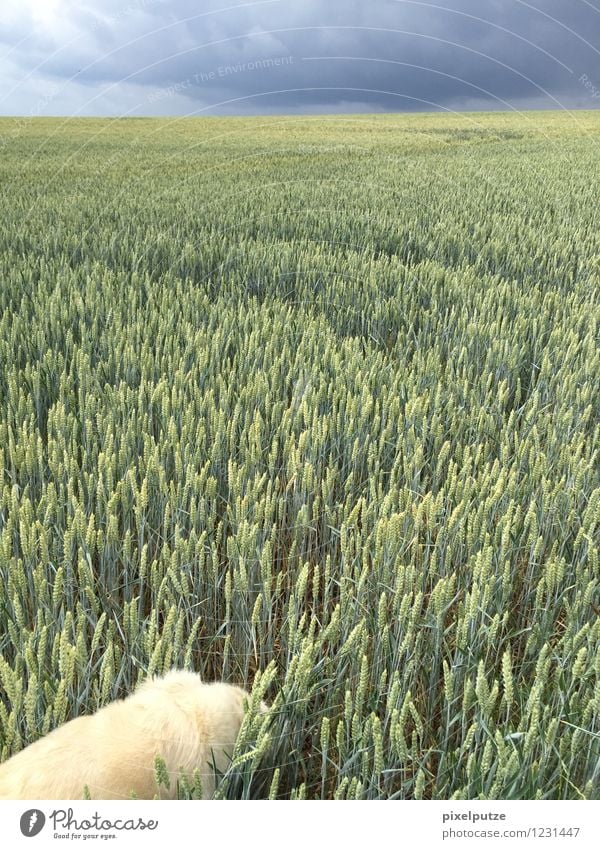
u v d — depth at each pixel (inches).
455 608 122.3
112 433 160.7
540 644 103.9
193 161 864.3
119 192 580.4
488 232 439.2
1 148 1048.2
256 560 117.0
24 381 185.8
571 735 84.9
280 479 159.3
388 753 90.2
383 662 97.6
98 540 109.0
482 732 83.0
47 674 87.9
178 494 124.1
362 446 155.0
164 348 207.2
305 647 86.7
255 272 338.0
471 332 228.8
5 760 77.5
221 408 164.4
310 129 1396.4
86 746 76.2
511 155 951.0
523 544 128.4
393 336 267.7
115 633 115.4
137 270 346.6
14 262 348.5
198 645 110.4
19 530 119.3
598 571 107.1
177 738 77.9
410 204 530.9
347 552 106.3
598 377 199.3
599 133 1343.5
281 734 83.5
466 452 140.1
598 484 148.9
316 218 459.2
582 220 497.4
